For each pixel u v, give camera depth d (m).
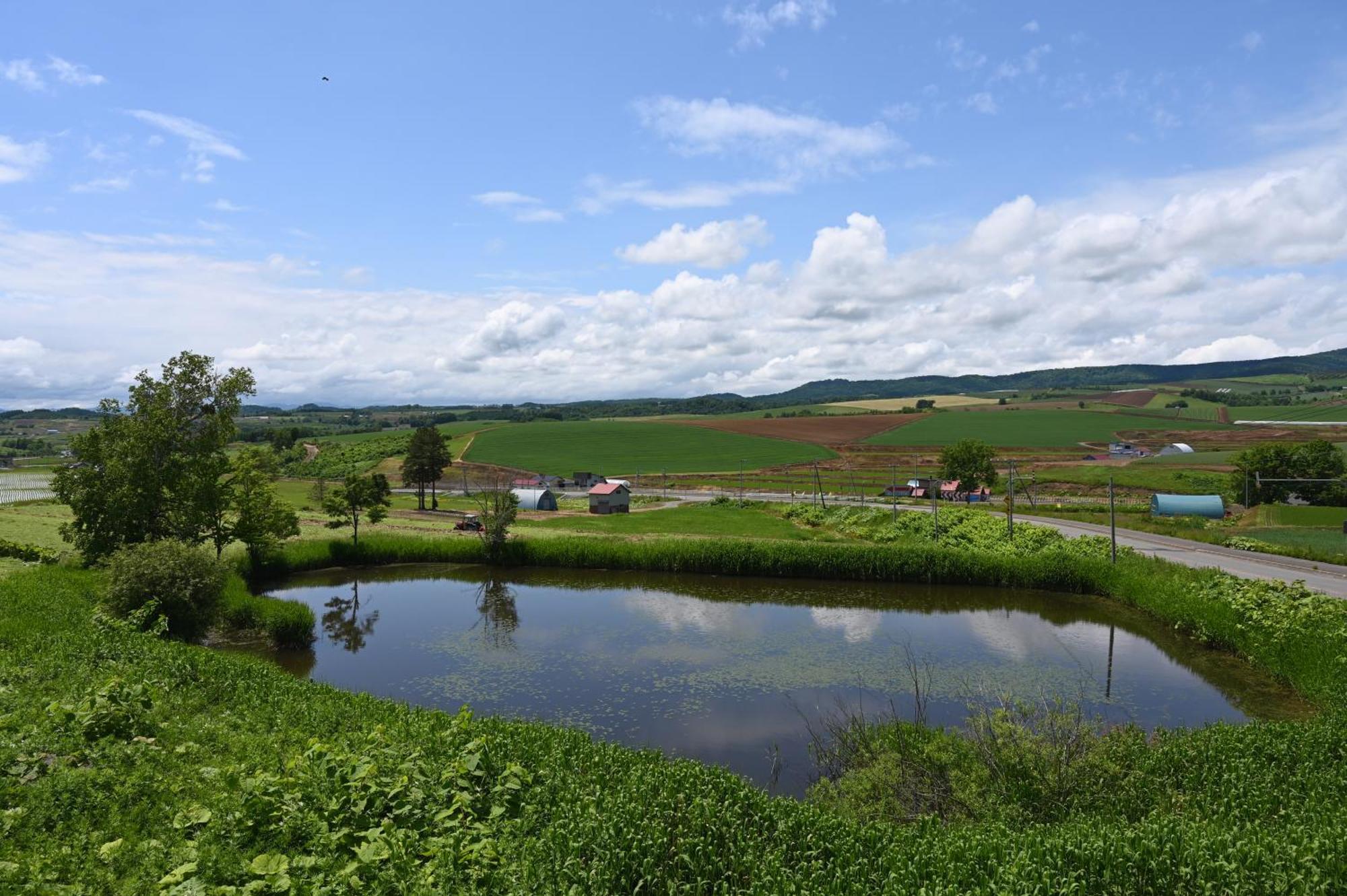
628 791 12.42
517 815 12.30
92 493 36.03
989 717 15.92
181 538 37.94
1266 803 12.97
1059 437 150.62
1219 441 136.62
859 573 45.91
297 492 101.75
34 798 10.70
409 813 11.41
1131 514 75.06
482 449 150.62
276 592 45.22
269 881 9.12
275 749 14.39
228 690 18.50
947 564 44.41
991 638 33.00
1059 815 13.09
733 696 25.41
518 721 17.70
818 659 29.77
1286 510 73.88
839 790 16.05
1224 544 53.53
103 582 30.73
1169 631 33.41
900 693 25.61
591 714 23.80
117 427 37.59
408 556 53.50
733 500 90.56
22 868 8.90
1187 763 15.01
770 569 47.53
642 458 142.25
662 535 61.16
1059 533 53.22
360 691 26.05
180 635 27.41
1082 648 31.28
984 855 10.67
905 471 123.88
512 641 33.19
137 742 13.40
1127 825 11.72
